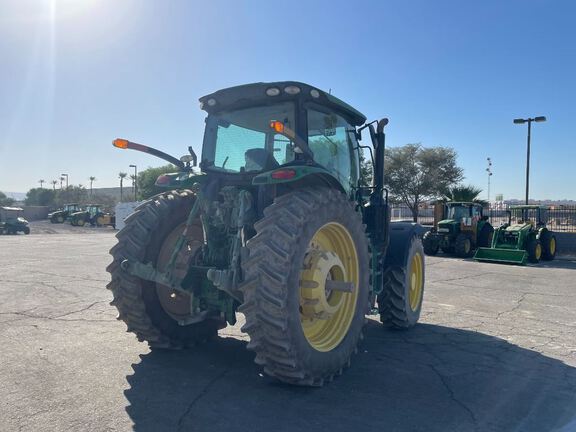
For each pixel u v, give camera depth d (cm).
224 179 511
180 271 523
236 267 433
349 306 491
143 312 502
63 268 1241
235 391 429
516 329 682
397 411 395
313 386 441
